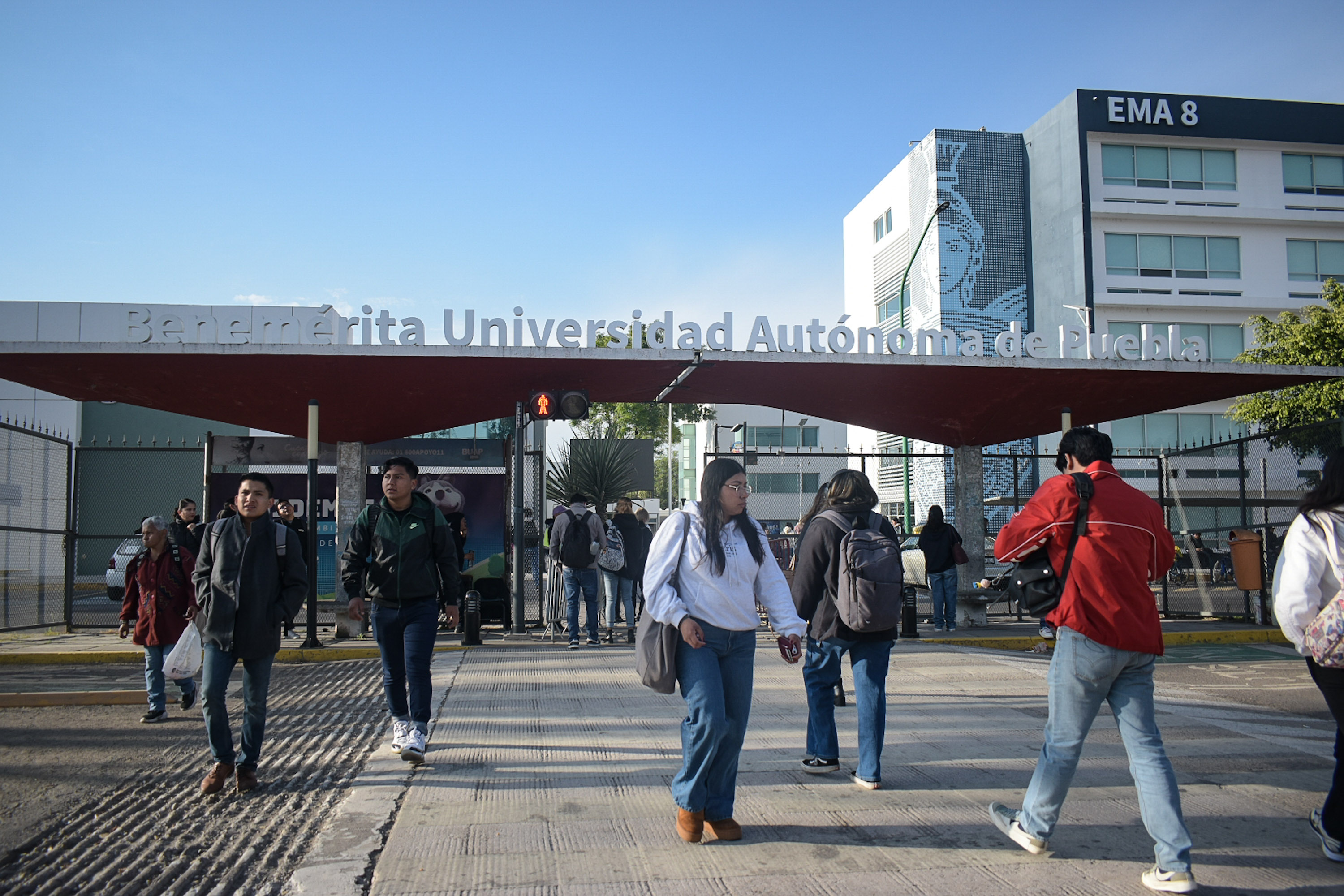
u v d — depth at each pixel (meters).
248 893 3.65
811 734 5.34
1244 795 4.95
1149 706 3.71
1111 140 35.06
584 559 11.21
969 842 4.16
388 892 3.60
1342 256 36.06
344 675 9.54
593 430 24.08
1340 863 3.92
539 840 4.20
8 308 25.14
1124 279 34.69
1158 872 3.60
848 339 11.43
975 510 15.05
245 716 5.11
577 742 6.16
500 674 9.17
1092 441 3.96
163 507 26.44
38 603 14.16
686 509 4.21
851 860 3.93
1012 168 36.69
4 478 14.26
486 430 22.64
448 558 5.77
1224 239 35.50
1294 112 35.81
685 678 4.06
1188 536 15.98
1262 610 13.77
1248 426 26.28
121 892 3.69
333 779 5.37
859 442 42.72
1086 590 3.68
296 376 11.23
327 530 14.96
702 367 11.57
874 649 5.02
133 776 5.47
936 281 35.69
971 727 6.68
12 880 3.83
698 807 4.09
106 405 26.47
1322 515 3.67
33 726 6.94
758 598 4.46
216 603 4.98
